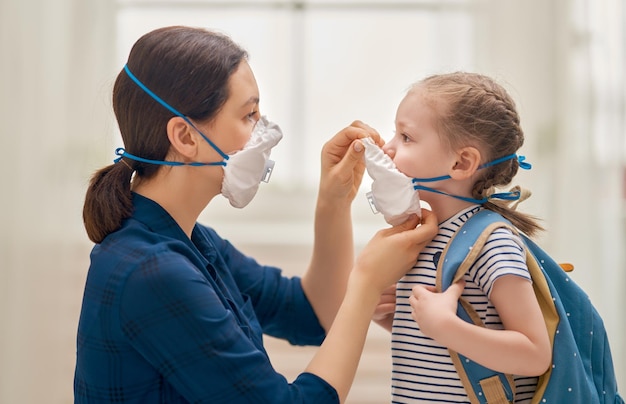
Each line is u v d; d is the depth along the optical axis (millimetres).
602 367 1238
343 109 2564
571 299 1237
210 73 1184
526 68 2324
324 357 1174
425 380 1199
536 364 1110
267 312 1510
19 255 2133
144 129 1200
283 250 2436
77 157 2250
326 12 2553
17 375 2127
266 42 2555
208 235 1467
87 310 1154
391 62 2555
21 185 2131
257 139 1232
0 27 2086
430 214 1246
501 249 1146
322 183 1405
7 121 2102
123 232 1182
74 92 2242
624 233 2223
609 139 2232
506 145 1224
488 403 1151
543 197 2305
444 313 1105
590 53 2250
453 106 1203
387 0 2543
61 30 2219
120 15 2498
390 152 1260
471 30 2385
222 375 1102
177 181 1229
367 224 2535
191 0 2527
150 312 1100
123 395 1143
